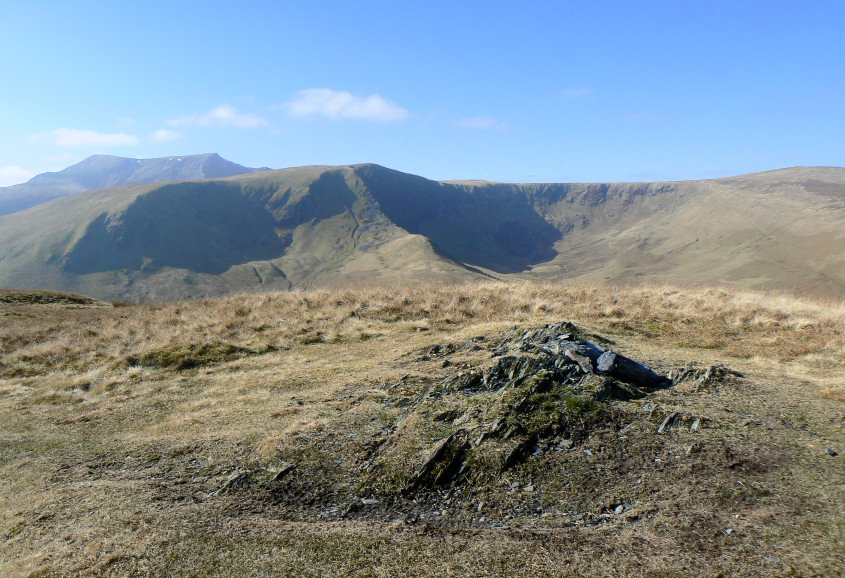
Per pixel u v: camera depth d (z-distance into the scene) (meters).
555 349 9.21
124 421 10.79
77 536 5.96
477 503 5.96
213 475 7.46
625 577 4.29
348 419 8.76
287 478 7.01
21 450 9.39
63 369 15.26
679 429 6.78
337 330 17.20
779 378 9.15
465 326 16.42
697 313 15.84
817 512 4.81
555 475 6.20
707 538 4.67
